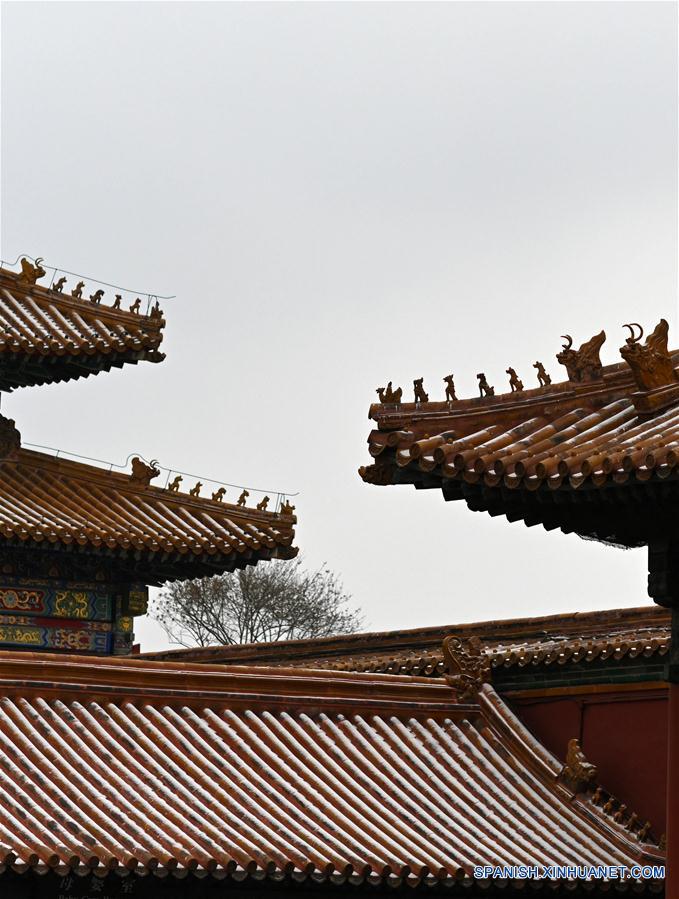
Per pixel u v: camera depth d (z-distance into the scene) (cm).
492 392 2288
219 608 8219
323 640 3769
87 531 3644
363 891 2738
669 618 3167
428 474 2184
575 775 2952
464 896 2827
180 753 2738
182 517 3828
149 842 2453
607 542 2334
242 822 2595
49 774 2575
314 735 2919
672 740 2234
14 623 3753
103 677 2788
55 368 3809
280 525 3853
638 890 2764
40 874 2320
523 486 2139
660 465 2011
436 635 3553
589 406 2309
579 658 3048
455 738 3053
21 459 3869
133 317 3791
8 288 3847
